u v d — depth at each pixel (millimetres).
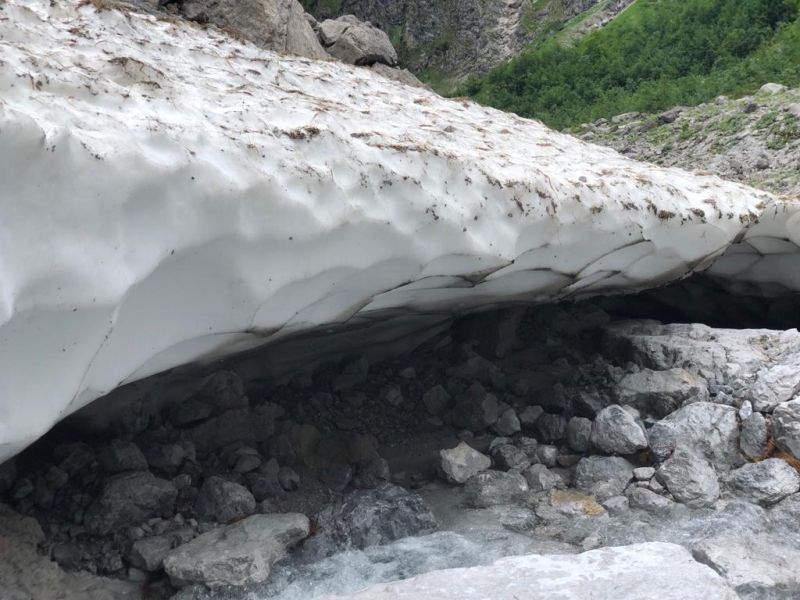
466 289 4211
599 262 4645
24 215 2164
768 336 5090
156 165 2453
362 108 4914
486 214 3689
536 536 3688
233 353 3590
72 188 2248
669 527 3701
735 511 3779
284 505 3830
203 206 2588
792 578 3066
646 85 18328
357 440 4336
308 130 3137
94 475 3650
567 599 2582
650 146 14234
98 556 3295
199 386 4250
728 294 6684
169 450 3859
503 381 5230
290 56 6094
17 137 2094
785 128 12680
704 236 5125
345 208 3074
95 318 2346
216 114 3158
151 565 3211
